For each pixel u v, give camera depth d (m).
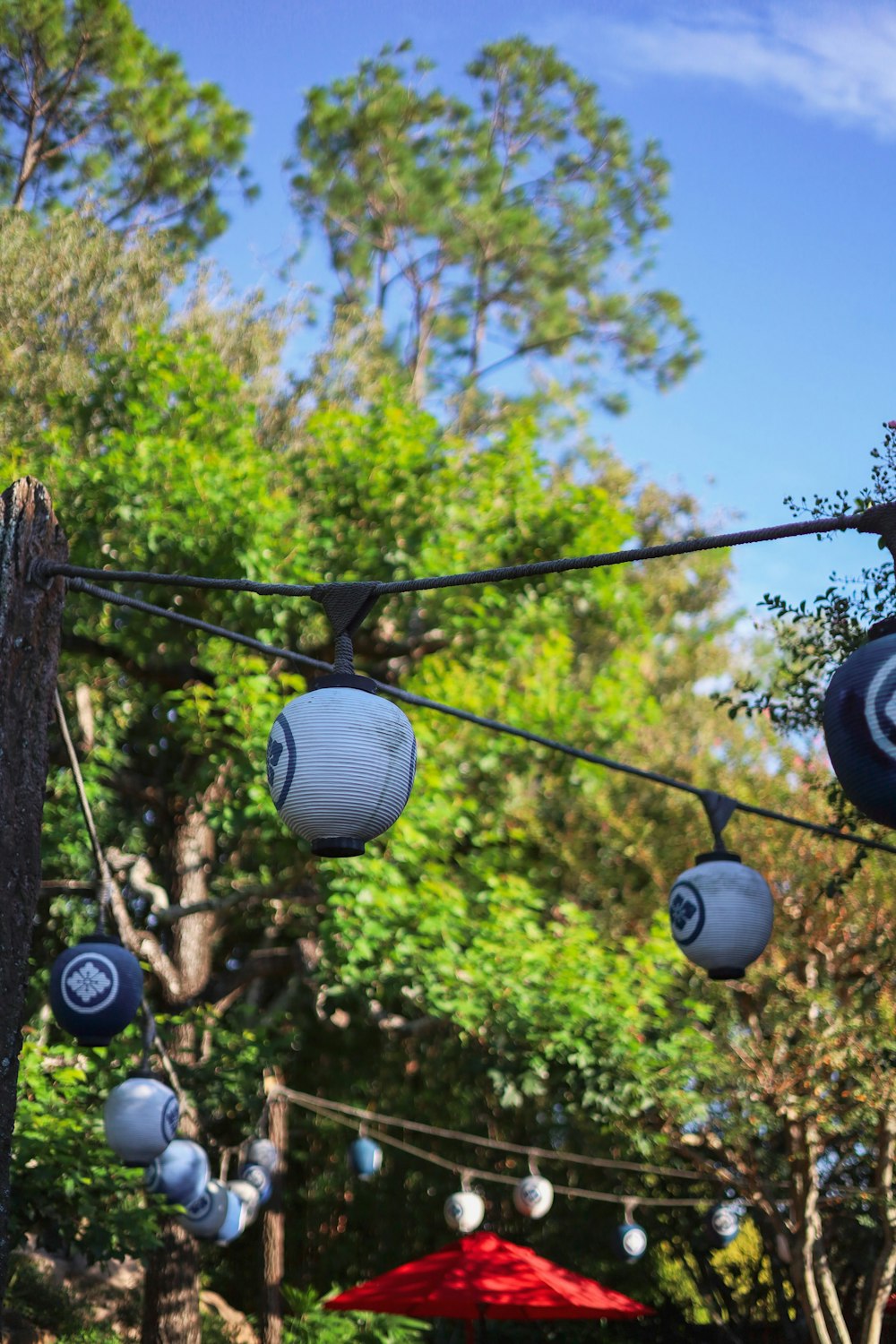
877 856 13.48
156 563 12.85
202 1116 13.22
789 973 13.80
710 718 17.33
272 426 18.03
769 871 14.01
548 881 16.53
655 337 27.70
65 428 13.56
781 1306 16.64
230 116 22.55
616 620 15.67
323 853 3.94
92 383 16.36
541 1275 12.80
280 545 13.30
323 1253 18.94
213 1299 18.16
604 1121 13.88
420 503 14.13
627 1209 14.12
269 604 12.68
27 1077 10.05
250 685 12.09
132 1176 9.84
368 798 3.86
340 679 3.97
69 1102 10.63
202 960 14.23
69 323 17.27
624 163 27.89
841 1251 16.12
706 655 20.75
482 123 27.75
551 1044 12.39
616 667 16.20
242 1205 11.38
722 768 16.02
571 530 14.62
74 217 18.30
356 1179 18.59
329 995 14.74
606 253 28.05
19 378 16.20
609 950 14.57
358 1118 18.36
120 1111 7.95
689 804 15.86
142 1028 11.87
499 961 12.39
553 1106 16.42
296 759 3.88
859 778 3.29
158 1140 7.96
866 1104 13.34
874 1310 13.90
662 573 22.23
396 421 14.48
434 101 27.20
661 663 20.84
